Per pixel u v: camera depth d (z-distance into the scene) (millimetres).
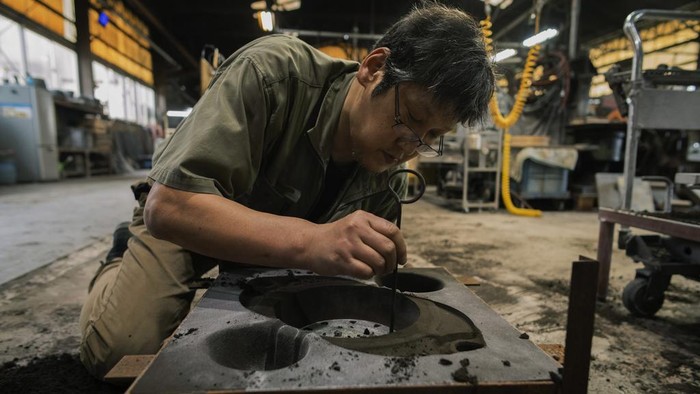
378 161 722
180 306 902
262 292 647
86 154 7309
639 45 1596
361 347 458
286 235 533
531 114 4957
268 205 906
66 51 7270
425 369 400
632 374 994
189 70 13164
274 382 371
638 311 1367
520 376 392
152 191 584
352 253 497
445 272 771
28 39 6207
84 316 920
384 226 518
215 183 608
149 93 11359
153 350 833
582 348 378
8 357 1013
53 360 992
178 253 938
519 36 8219
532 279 1793
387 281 751
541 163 4211
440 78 575
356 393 360
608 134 4477
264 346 492
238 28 11414
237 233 536
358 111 714
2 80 5918
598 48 9797
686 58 7523
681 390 922
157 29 10070
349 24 10734
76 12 7184
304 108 818
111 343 811
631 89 1634
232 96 677
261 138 732
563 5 6426
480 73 598
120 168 8773
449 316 562
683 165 4148
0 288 1530
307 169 870
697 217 1319
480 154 4020
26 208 3496
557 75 4676
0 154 5500
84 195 4465
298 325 652
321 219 960
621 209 1506
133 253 940
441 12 646
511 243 2582
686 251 1316
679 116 1641
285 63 774
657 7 7914
